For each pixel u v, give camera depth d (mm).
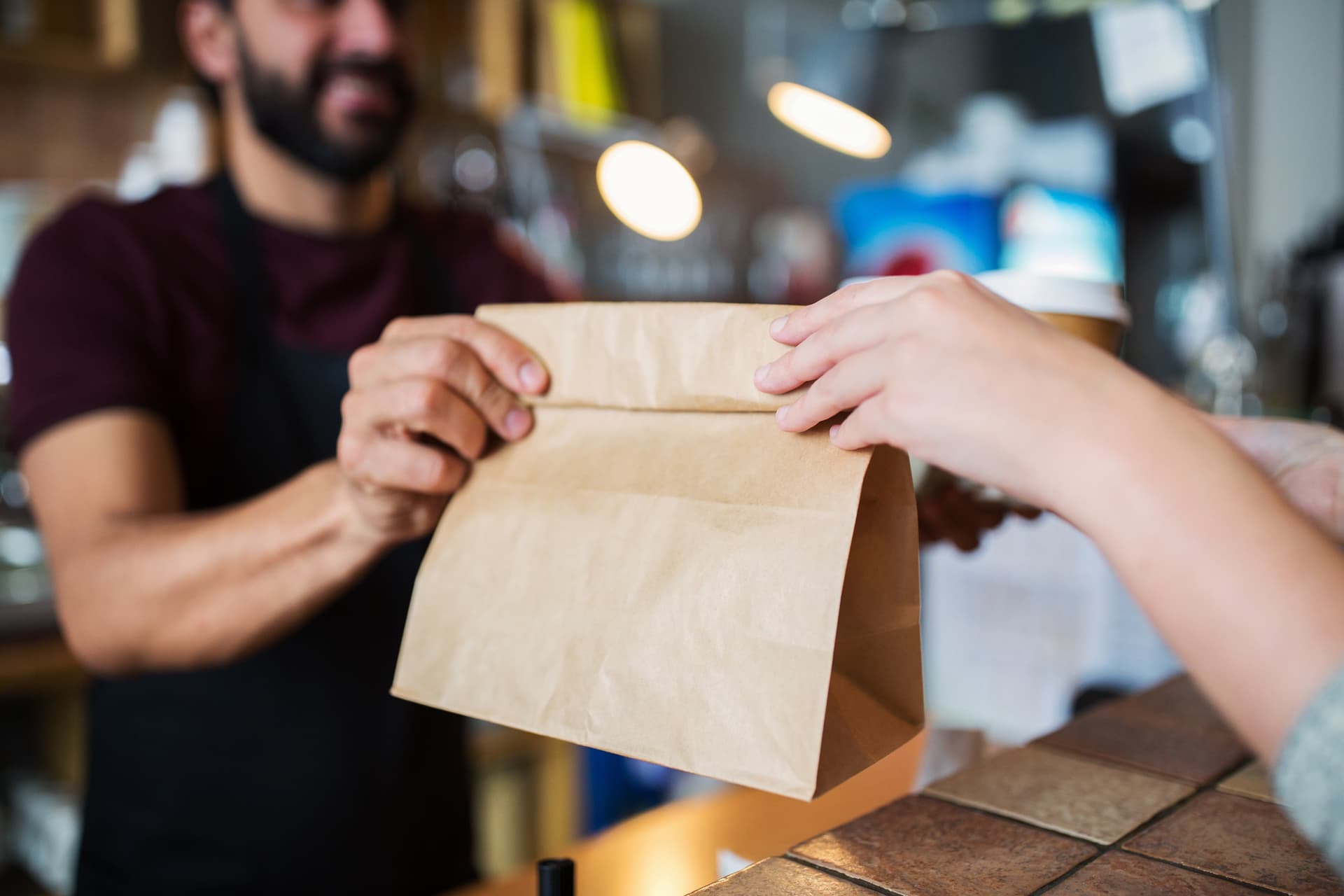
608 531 473
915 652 444
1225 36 2666
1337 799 275
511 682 472
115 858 1111
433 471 546
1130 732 614
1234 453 331
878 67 1868
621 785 2176
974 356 364
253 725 1091
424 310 1350
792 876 421
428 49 2275
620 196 1452
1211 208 1604
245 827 1096
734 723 406
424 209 1486
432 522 688
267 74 1157
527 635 476
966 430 360
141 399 1004
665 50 3182
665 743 418
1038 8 1650
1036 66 1728
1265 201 2848
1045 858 437
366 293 1276
